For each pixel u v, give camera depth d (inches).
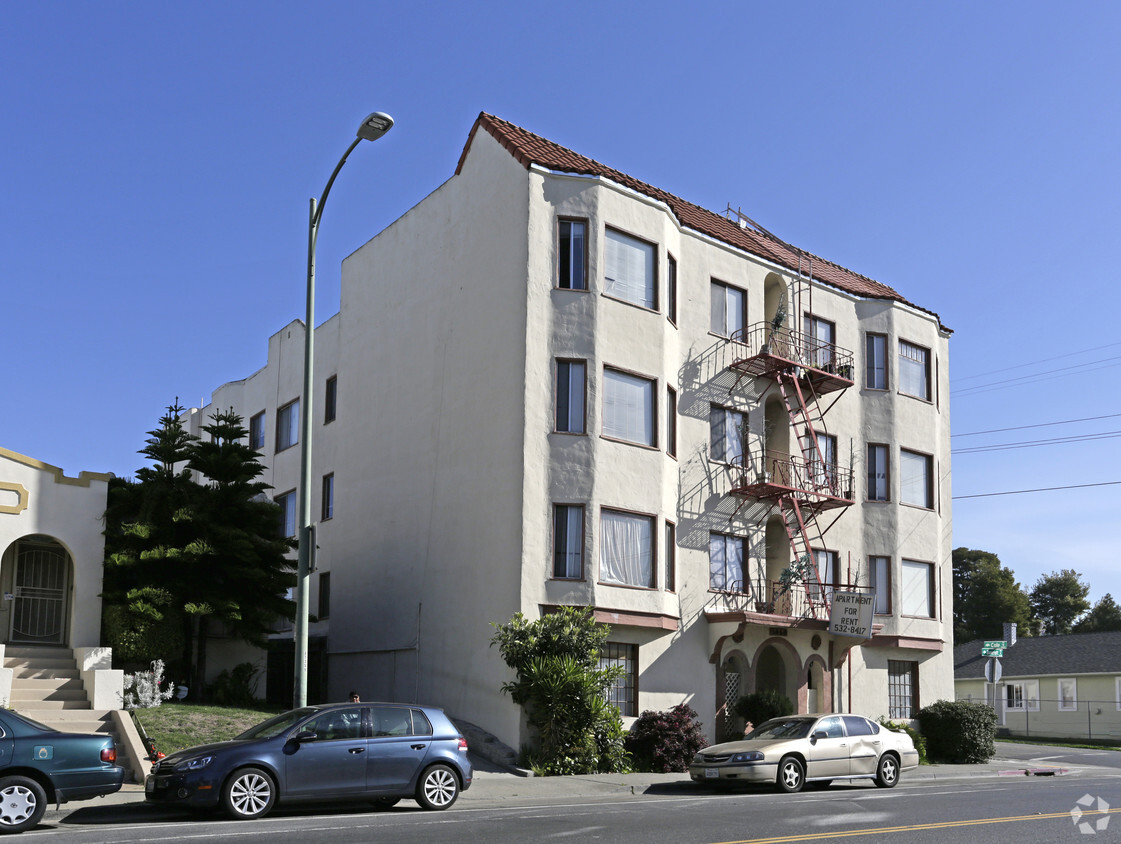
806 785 837.8
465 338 1035.9
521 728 881.5
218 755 560.7
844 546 1229.7
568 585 929.5
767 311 1250.6
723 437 1121.4
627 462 980.6
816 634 1156.5
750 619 1033.5
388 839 474.6
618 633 966.4
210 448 979.3
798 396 1160.2
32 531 861.8
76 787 527.8
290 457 1375.5
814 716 824.3
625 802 685.3
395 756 604.7
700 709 1031.0
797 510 1143.6
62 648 868.0
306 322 708.7
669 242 1075.3
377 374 1183.6
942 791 793.6
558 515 945.5
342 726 598.9
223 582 938.1
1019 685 2172.7
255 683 1042.7
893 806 658.8
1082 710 2048.5
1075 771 1116.5
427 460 1064.2
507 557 931.3
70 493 888.3
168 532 917.8
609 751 885.2
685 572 1047.6
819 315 1250.6
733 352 1144.2
